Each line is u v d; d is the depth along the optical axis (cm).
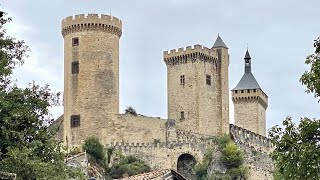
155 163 14675
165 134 14900
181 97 16000
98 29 14875
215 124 15962
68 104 14788
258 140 16212
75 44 14925
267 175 15662
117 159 14312
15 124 5884
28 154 5631
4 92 6009
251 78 19075
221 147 15188
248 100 18775
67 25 15000
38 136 6056
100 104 14662
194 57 15988
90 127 14550
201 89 15925
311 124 4866
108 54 14888
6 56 5819
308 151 4778
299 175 4816
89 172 12731
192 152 14962
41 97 6259
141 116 14812
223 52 16375
